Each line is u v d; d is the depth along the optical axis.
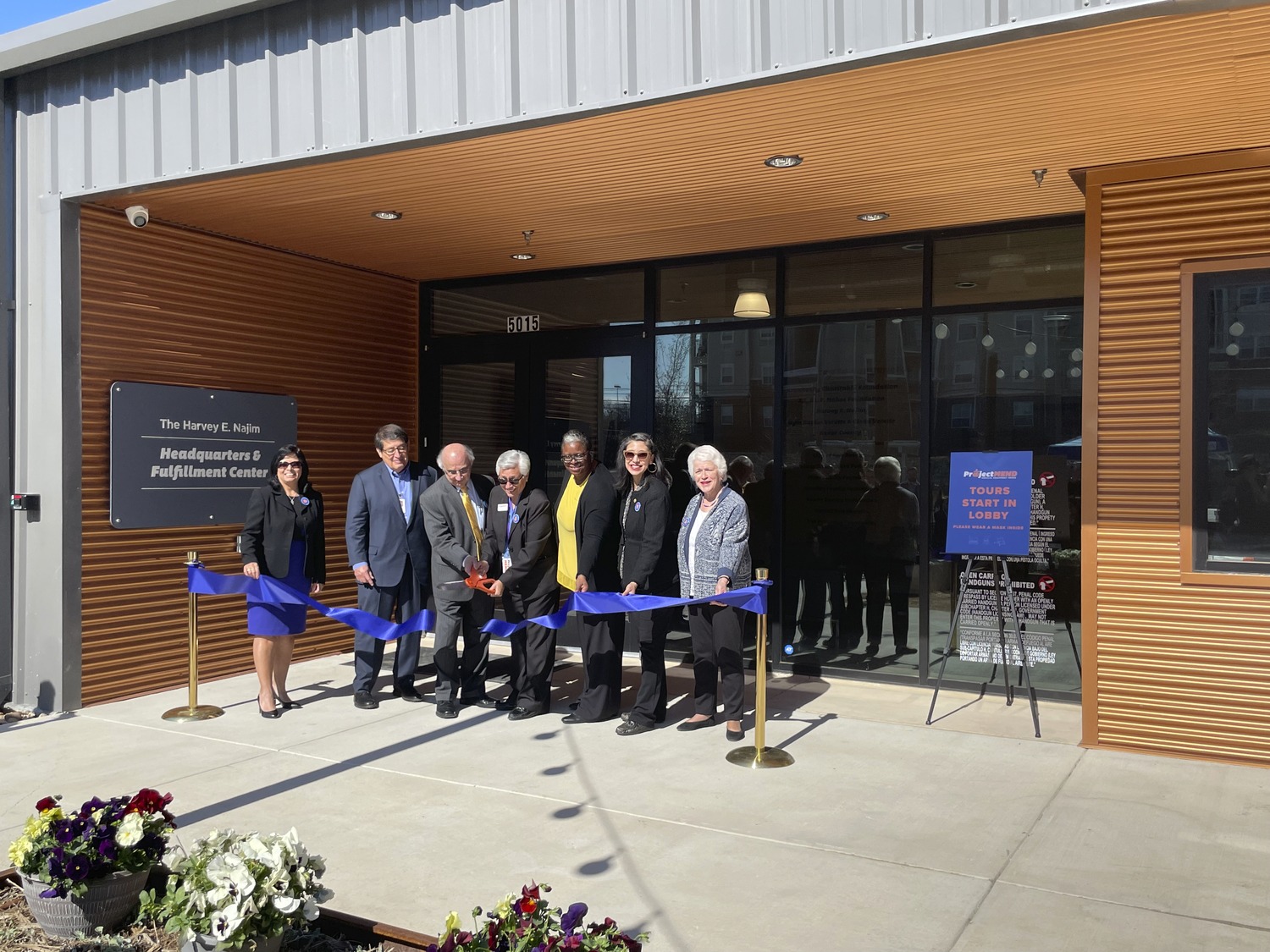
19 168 6.65
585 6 4.81
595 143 5.27
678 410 8.21
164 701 6.88
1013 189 6.14
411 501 6.97
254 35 5.73
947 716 6.45
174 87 6.01
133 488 6.86
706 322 8.09
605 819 4.61
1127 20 3.74
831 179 5.95
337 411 8.56
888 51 4.11
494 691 7.25
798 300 7.74
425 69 5.25
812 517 7.65
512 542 6.48
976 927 3.55
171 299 7.15
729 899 3.77
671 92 4.59
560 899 3.76
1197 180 5.42
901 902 3.74
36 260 6.58
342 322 8.60
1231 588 5.36
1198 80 4.32
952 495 6.49
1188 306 5.42
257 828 4.48
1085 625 5.71
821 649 7.61
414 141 5.27
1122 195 5.60
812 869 4.05
